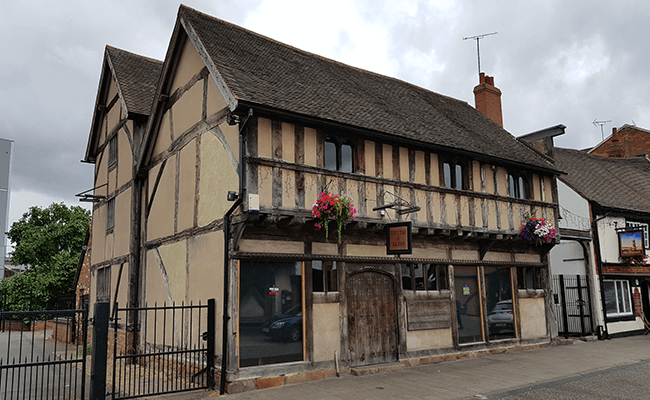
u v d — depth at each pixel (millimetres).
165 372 9969
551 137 15500
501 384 8266
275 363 8320
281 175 8461
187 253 9734
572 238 14672
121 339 12281
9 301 22719
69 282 24250
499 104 18000
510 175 12875
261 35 12344
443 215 10875
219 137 8984
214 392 7797
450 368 9734
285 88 9367
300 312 8758
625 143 25453
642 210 16828
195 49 10219
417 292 10562
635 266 16391
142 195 12445
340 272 9320
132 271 12078
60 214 25969
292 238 8812
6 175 40625
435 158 11039
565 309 15336
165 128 11422
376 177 9789
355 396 7453
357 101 10867
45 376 10008
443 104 15609
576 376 8930
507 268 12531
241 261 8281
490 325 11805
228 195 7996
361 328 9555
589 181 17219
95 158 16812
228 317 8000
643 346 13133
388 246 9531
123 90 12984
